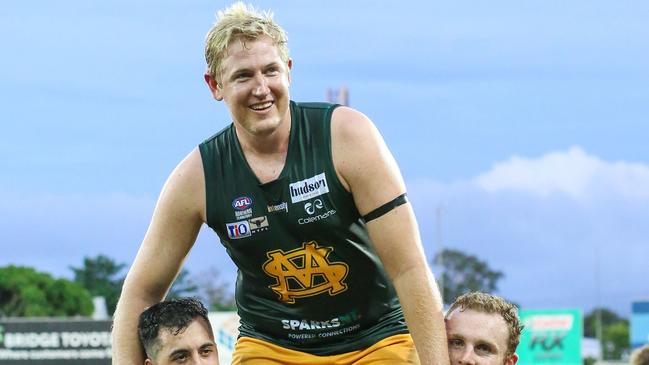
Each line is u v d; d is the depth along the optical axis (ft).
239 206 20.34
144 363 20.95
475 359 20.11
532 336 159.02
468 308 20.47
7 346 120.26
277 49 19.51
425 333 19.88
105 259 261.85
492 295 20.99
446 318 20.66
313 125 20.16
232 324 99.81
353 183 19.95
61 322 120.78
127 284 21.36
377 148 20.01
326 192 19.98
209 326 20.58
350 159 19.89
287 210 20.10
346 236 20.25
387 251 20.07
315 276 20.54
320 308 20.98
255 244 20.45
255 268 20.84
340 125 20.08
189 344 20.13
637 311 141.28
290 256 20.40
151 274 21.21
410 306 19.97
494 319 20.29
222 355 99.50
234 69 19.31
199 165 20.65
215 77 19.76
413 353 21.44
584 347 232.73
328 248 20.33
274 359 21.75
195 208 20.76
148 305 21.29
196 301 20.84
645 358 32.78
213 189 20.51
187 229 21.02
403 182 20.34
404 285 19.99
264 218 20.24
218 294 238.48
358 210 20.18
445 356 19.81
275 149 20.12
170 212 20.93
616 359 286.25
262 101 19.33
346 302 20.98
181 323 20.18
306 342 21.56
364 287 20.90
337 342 21.53
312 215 20.03
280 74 19.47
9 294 208.13
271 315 21.45
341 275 20.58
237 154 20.36
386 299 21.34
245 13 19.57
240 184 20.29
